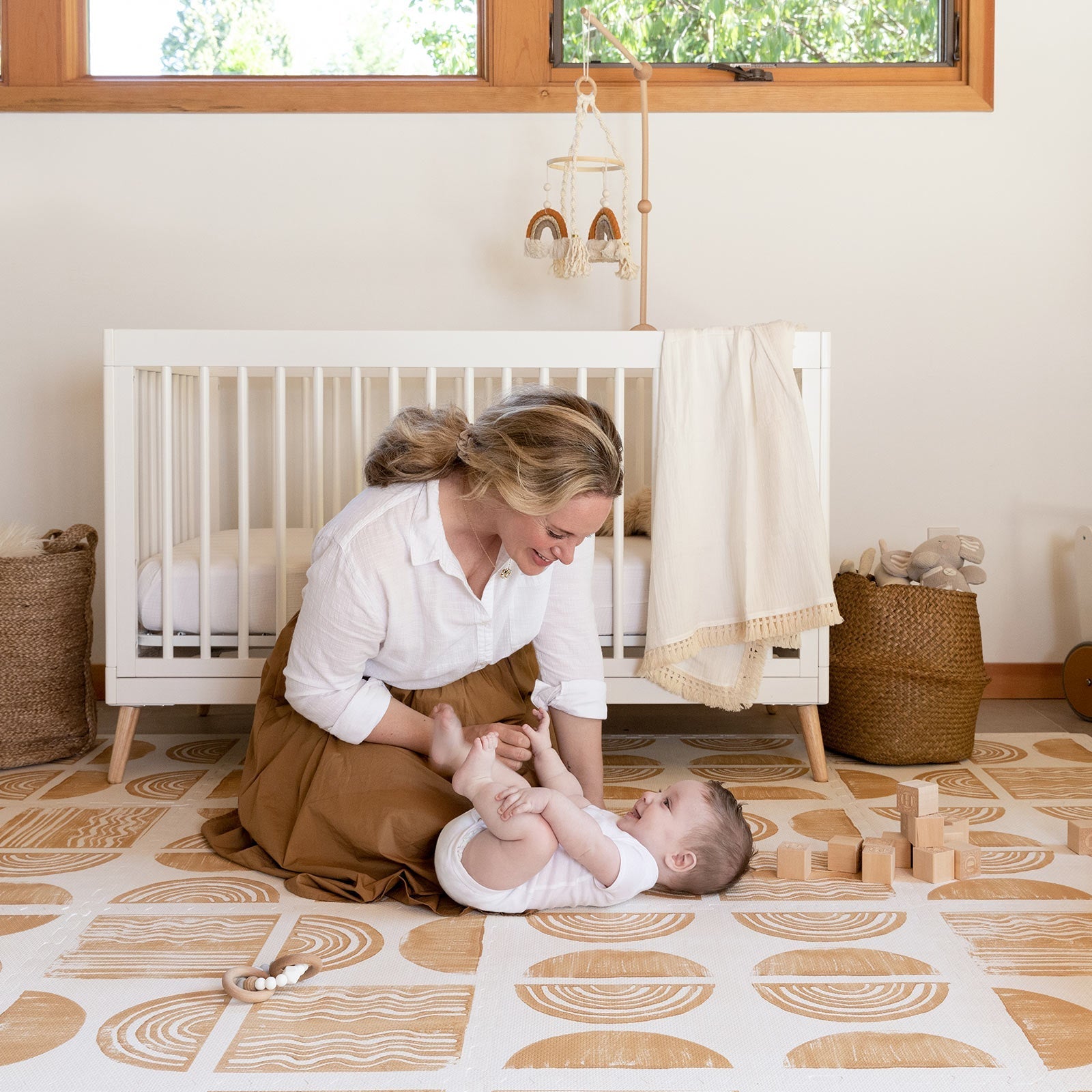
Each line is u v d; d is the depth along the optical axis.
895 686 2.06
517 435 1.26
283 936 1.32
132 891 1.46
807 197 2.60
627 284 2.62
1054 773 2.05
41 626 2.06
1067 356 2.64
